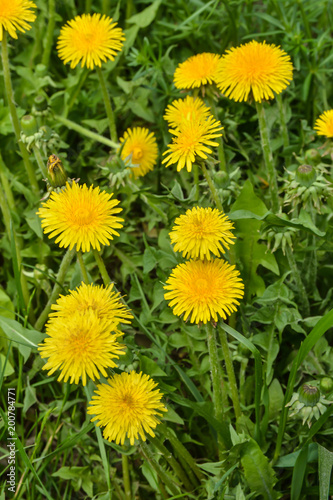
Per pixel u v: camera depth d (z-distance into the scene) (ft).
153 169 3.16
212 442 2.76
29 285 2.97
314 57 3.14
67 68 3.35
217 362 2.54
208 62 2.82
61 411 2.71
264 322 2.72
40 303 3.01
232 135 3.11
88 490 2.72
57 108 3.21
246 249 2.75
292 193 2.65
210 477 2.58
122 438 2.34
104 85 3.00
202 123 2.48
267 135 2.78
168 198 2.79
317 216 2.89
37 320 2.92
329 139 2.78
